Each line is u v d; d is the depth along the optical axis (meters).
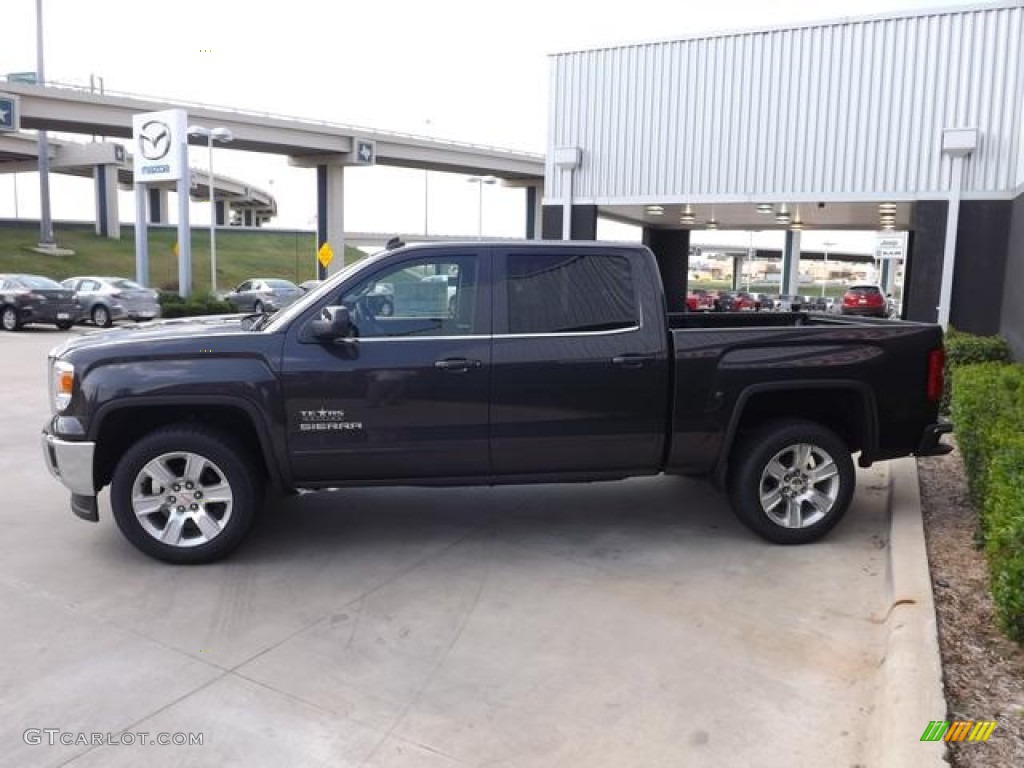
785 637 4.26
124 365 5.07
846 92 16.48
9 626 4.37
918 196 16.03
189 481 5.20
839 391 5.66
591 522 6.11
